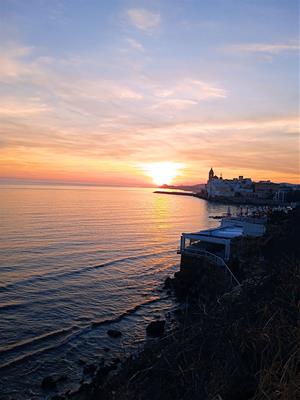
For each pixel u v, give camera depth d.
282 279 9.02
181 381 6.12
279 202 178.00
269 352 5.89
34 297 28.77
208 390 5.46
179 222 104.06
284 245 33.00
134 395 6.50
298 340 5.74
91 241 59.72
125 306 27.72
